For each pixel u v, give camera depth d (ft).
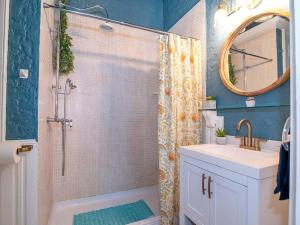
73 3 7.09
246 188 3.06
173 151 5.60
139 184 8.02
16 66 3.42
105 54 7.41
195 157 4.25
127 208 6.77
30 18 3.50
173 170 5.60
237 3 5.08
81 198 7.07
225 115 5.46
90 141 7.21
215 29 5.83
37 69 3.53
